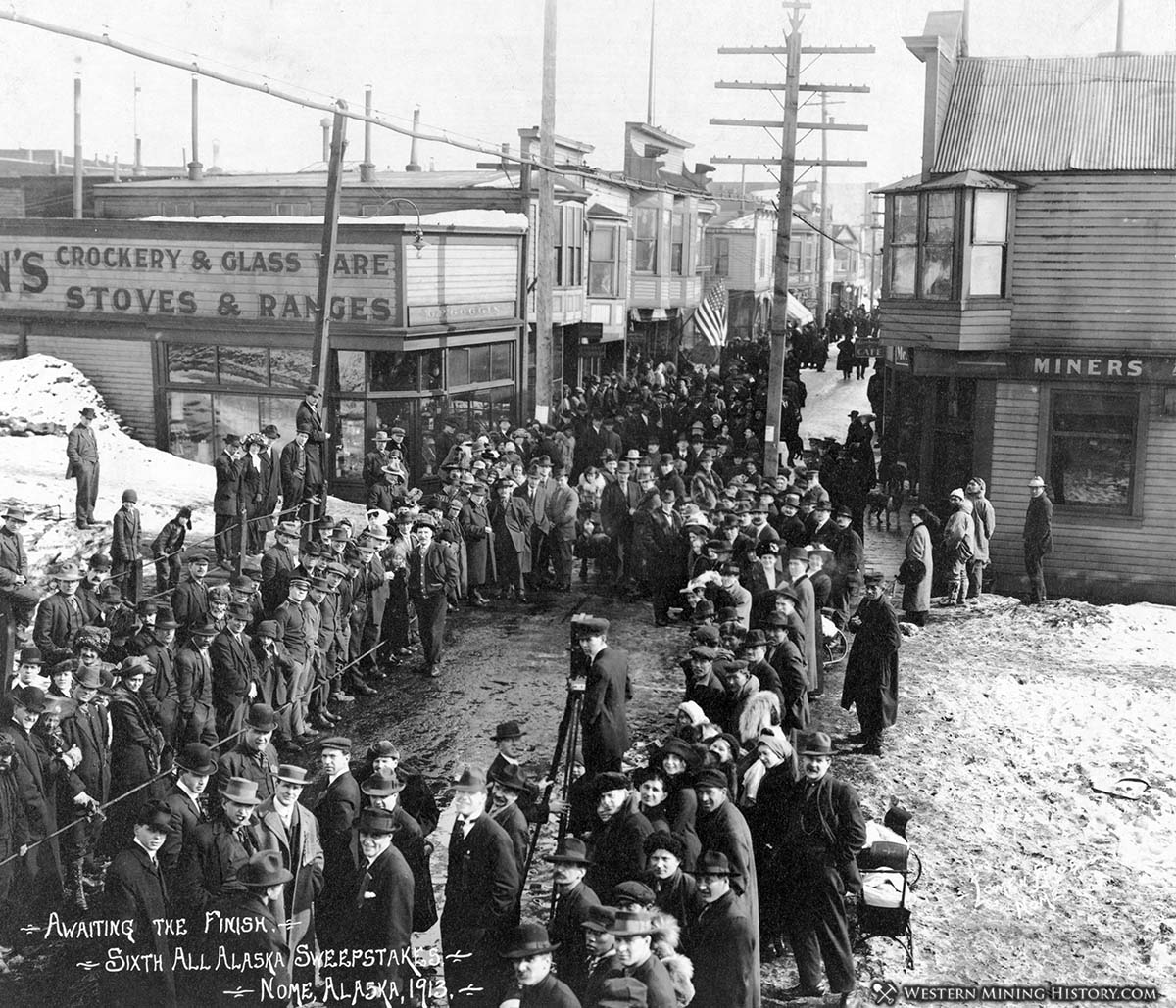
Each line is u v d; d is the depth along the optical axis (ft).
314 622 46.42
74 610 45.44
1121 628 67.05
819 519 64.39
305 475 70.74
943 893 37.88
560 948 26.20
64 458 81.92
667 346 162.81
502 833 27.50
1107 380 74.84
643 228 151.23
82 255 88.94
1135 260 74.79
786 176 81.25
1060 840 42.19
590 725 37.63
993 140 77.82
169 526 59.98
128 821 36.58
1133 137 75.87
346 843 28.76
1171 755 49.75
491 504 66.90
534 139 123.75
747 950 26.27
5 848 31.50
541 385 93.71
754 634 38.45
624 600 67.26
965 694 55.47
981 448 78.38
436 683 52.90
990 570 78.89
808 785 31.35
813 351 183.11
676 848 27.71
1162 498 75.15
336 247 83.82
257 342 86.38
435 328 87.15
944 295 77.05
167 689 39.70
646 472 65.51
